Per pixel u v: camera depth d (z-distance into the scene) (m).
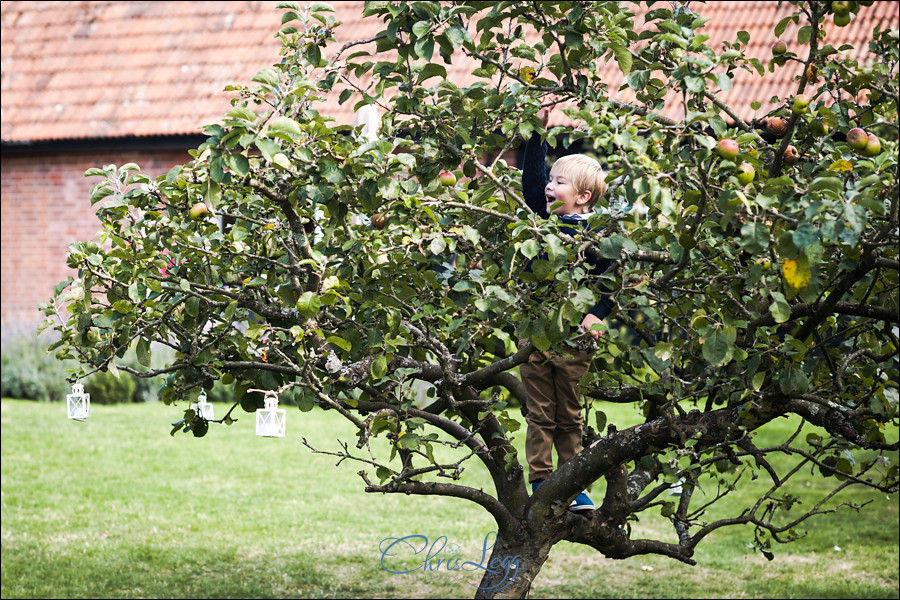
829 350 4.32
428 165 3.78
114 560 10.43
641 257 3.59
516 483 4.32
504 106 3.87
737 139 3.30
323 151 3.48
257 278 4.13
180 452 15.41
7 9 23.34
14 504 12.40
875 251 3.39
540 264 3.26
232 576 10.01
